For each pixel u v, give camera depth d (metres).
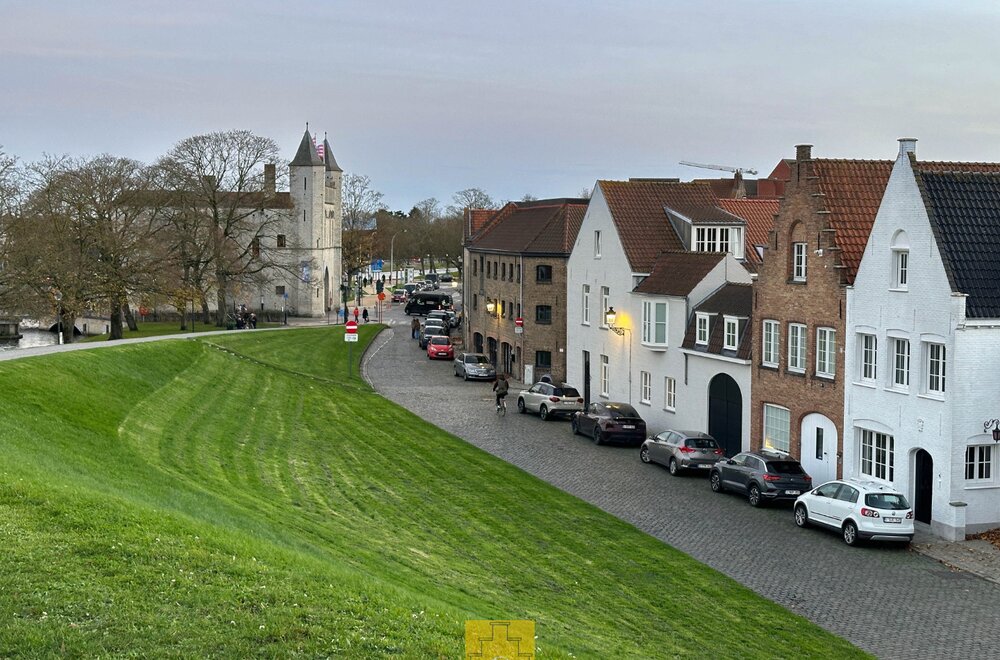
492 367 66.06
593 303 54.56
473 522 29.97
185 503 23.14
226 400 45.25
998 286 30.38
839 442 34.91
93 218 75.31
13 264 66.12
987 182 32.00
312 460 36.25
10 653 13.76
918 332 31.25
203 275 92.62
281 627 15.34
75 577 16.12
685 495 35.44
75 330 91.75
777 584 25.77
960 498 30.41
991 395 30.33
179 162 93.56
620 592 24.16
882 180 37.56
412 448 41.12
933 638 22.11
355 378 63.44
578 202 68.62
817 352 36.09
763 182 86.38
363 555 22.97
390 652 15.17
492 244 73.81
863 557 28.31
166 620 15.12
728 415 41.53
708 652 20.08
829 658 20.55
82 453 26.12
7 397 29.58
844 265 34.78
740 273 44.69
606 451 43.38
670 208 52.06
